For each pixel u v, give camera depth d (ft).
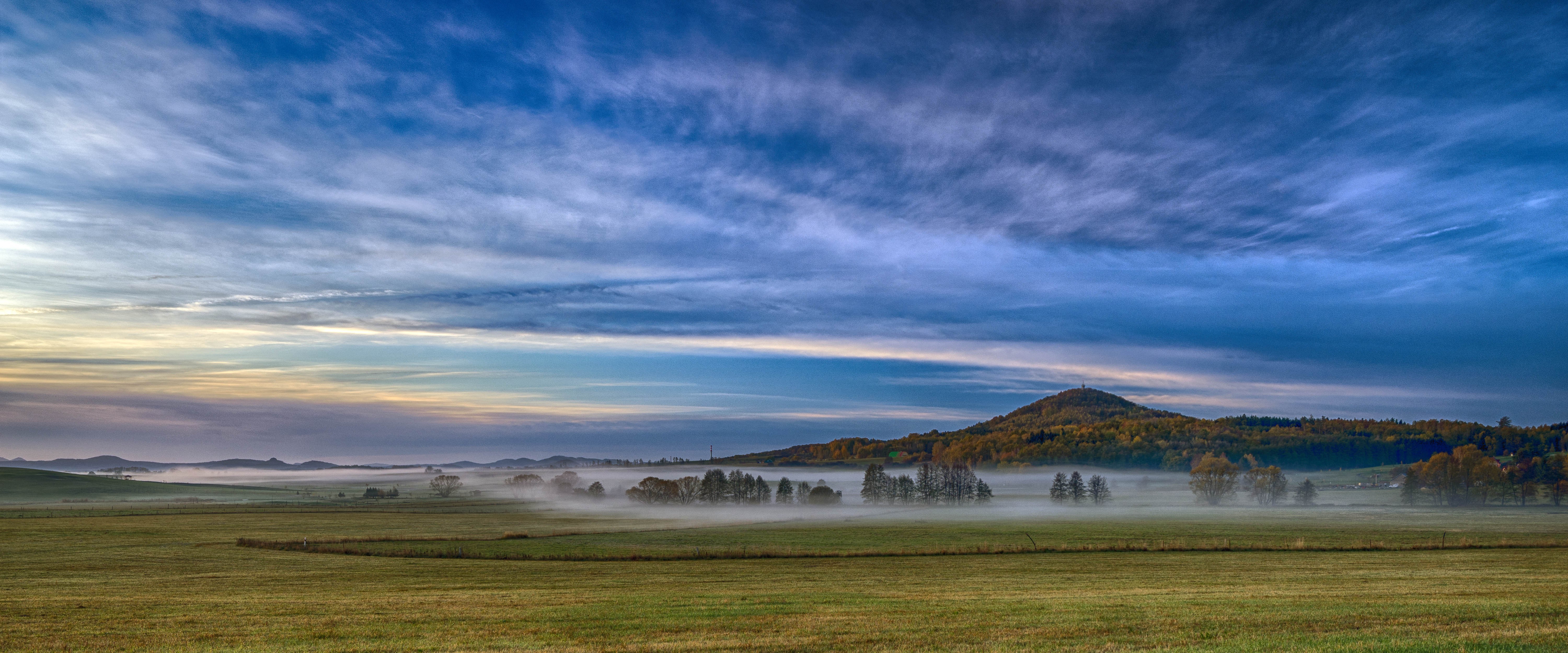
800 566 177.58
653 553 204.95
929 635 75.82
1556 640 65.10
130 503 557.33
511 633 81.51
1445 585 123.44
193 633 84.12
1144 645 69.26
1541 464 483.10
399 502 604.49
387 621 91.66
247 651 73.00
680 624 85.97
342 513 438.40
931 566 176.14
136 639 80.74
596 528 331.77
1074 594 115.03
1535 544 206.39
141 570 172.55
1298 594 111.24
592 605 105.09
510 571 167.94
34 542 246.47
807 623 85.97
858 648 70.64
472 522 376.27
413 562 190.39
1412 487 491.72
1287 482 515.09
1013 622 84.33
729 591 127.95
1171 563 176.76
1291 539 246.47
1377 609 89.86
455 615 95.66
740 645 72.43
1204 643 69.00
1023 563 180.34
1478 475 475.72
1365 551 199.21
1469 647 62.49
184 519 369.50
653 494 580.71
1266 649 64.75
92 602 111.34
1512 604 93.09
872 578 151.84
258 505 543.80
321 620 92.58
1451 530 279.69
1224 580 141.79
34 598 119.03
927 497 580.30
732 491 581.12
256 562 188.55
